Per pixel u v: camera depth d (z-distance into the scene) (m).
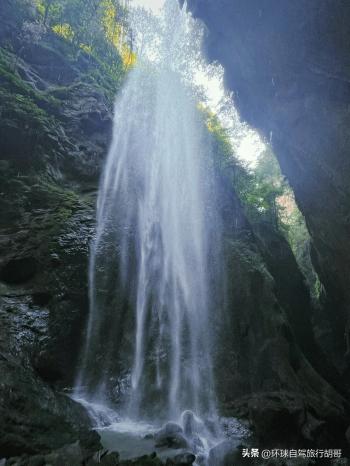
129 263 11.06
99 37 21.97
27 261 9.23
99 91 17.27
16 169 11.36
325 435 9.12
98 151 14.33
